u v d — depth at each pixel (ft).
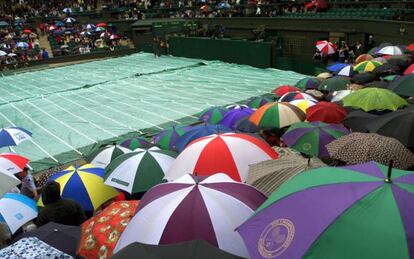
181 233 11.84
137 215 12.91
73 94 72.54
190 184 13.52
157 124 53.72
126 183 21.26
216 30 102.01
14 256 10.80
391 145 17.30
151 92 70.90
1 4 146.61
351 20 74.95
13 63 103.35
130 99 66.90
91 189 22.33
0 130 36.81
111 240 15.17
